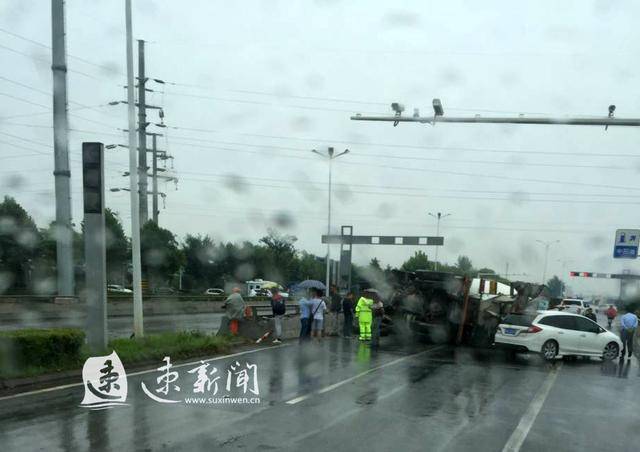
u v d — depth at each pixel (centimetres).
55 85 2247
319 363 1366
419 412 871
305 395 965
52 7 2233
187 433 705
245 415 809
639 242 2273
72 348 1055
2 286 3750
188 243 5303
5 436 668
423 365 1426
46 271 3856
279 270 5569
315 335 1886
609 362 1739
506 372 1377
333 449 661
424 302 2095
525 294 2336
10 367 939
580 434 780
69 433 689
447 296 2048
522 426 811
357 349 1716
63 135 2302
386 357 1552
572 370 1491
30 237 3812
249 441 680
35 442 650
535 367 1511
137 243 1494
